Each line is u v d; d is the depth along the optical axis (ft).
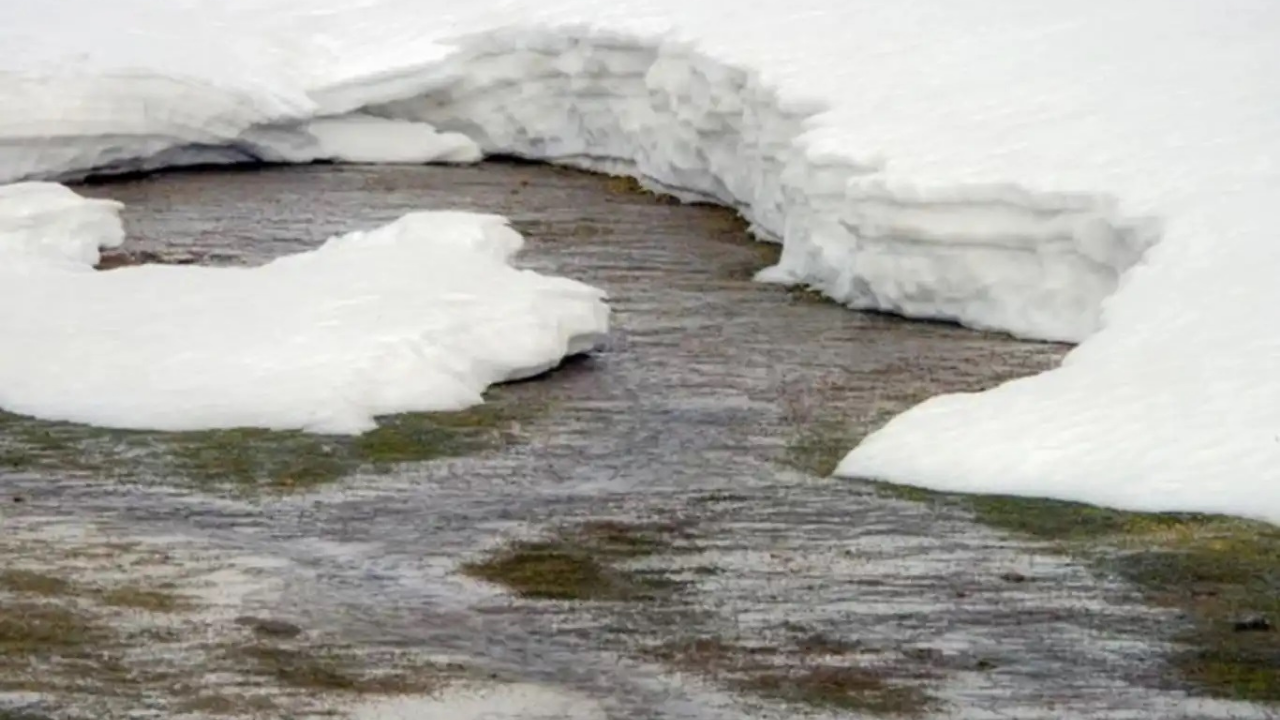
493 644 36.65
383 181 81.00
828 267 61.21
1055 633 36.73
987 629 36.99
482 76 84.64
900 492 43.86
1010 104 62.03
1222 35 66.13
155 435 47.67
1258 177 54.03
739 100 69.92
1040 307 55.72
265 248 69.00
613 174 81.76
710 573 39.96
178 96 81.30
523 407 50.72
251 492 44.62
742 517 43.01
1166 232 51.78
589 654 36.17
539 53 82.94
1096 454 43.34
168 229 71.82
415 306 54.13
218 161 83.97
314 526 42.70
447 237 65.00
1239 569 38.75
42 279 58.44
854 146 60.44
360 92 84.12
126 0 90.53
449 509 43.75
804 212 63.00
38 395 49.70
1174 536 40.16
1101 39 67.31
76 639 36.58
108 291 56.95
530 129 84.28
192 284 57.36
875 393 51.70
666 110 76.02
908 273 57.72
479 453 47.32
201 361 50.80
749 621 37.58
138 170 82.23
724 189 74.38
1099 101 61.26
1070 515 41.57
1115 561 39.55
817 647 36.37
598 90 81.00
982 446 44.68
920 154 58.95
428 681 34.96
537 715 33.60
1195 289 49.14
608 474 45.98
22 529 42.37
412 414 49.47
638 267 66.13
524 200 77.10
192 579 39.68
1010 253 55.88
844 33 71.67
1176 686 34.55
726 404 51.13
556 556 40.98
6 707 33.68
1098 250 53.83
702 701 34.17
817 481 45.09
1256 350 45.75
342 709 33.78
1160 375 45.83
